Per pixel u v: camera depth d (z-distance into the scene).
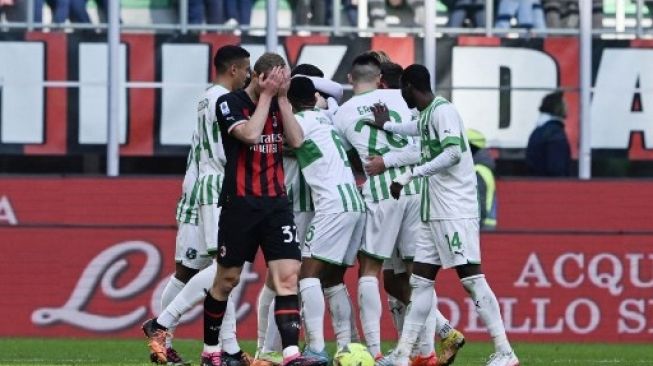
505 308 56.59
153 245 56.22
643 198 57.62
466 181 37.25
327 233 37.72
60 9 58.97
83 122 58.50
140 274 56.16
